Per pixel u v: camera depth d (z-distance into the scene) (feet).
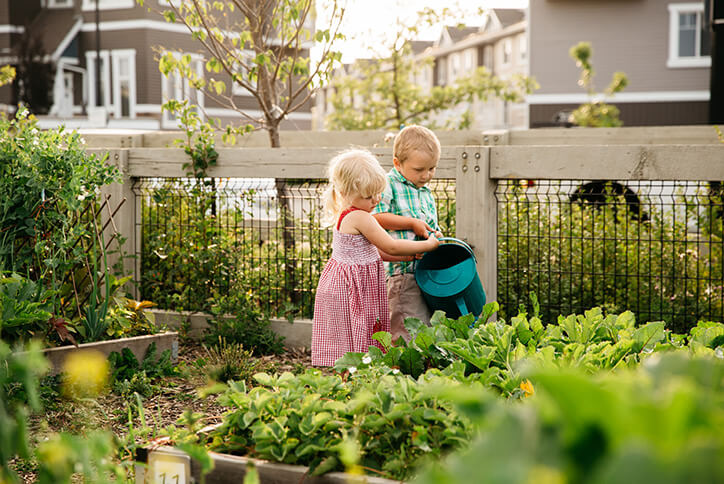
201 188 16.05
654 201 19.76
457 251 11.05
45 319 10.69
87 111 62.95
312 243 15.51
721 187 14.79
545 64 68.59
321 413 6.14
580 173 13.14
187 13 19.21
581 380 2.25
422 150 10.88
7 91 62.23
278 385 7.20
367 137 27.91
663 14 65.41
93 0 61.98
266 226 16.99
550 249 15.44
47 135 12.55
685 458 2.06
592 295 14.57
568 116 65.00
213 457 6.26
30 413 9.93
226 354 12.82
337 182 10.27
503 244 15.96
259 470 6.07
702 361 3.10
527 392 6.95
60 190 12.05
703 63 65.05
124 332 13.62
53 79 62.80
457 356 8.26
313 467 5.97
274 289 15.87
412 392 6.41
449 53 93.04
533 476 2.24
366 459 6.16
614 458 2.13
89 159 12.72
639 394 2.70
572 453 2.34
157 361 13.00
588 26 67.15
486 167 13.53
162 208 16.56
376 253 10.46
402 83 36.50
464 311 10.43
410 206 11.03
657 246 16.01
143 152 16.35
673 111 66.23
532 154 13.35
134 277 16.58
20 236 12.34
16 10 62.28
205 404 11.12
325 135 28.37
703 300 15.23
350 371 7.68
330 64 18.35
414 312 10.89
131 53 61.82
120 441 7.16
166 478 6.44
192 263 16.16
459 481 2.41
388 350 8.38
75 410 10.34
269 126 19.63
